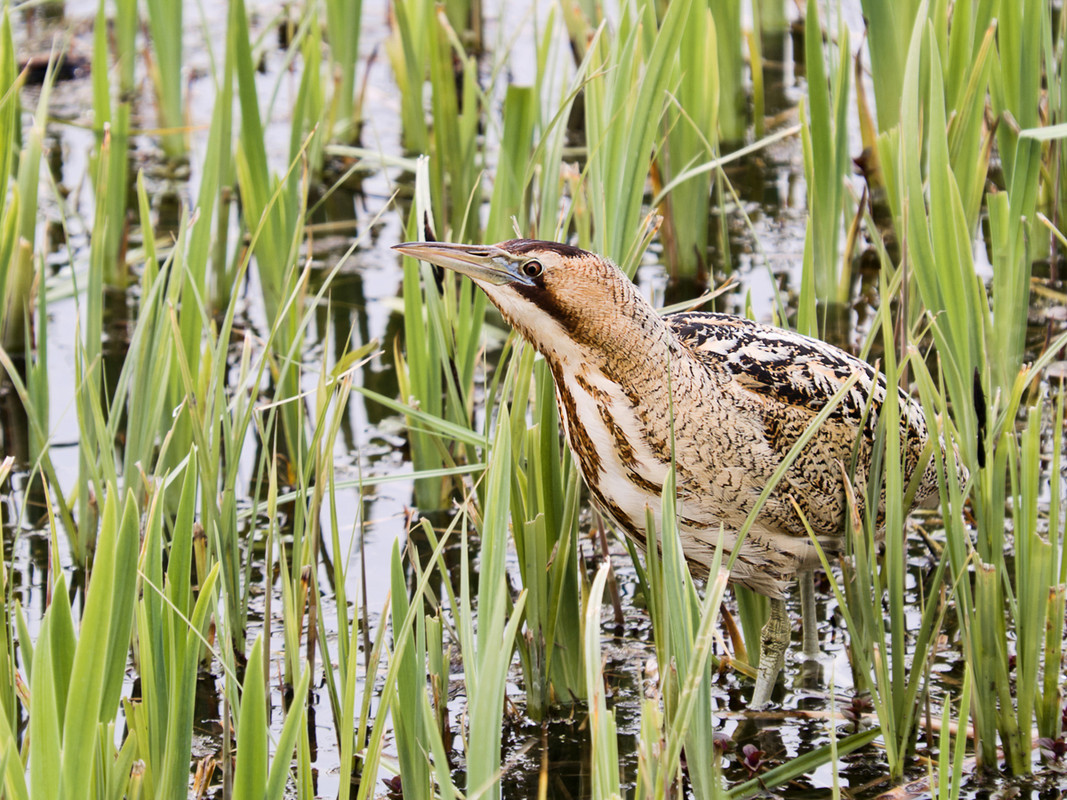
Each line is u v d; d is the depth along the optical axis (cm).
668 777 509
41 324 933
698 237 1207
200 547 793
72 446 1043
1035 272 1202
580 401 695
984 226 1246
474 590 891
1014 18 1080
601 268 673
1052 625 696
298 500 737
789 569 741
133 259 1253
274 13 1748
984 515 690
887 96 1215
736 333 732
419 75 1331
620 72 787
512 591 863
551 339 685
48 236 1293
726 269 1194
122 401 841
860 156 1258
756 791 695
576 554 754
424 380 945
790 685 793
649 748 514
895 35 1192
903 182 692
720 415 690
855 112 1416
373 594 886
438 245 675
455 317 920
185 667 551
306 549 764
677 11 755
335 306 1212
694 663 499
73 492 918
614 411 688
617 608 847
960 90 951
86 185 1383
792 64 1619
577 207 1072
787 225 1302
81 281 1201
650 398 683
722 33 1408
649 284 1218
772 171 1405
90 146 1448
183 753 559
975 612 680
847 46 1020
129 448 837
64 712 514
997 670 687
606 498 719
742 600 791
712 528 714
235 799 511
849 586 748
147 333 833
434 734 508
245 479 1009
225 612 676
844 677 794
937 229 659
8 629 660
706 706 541
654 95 771
